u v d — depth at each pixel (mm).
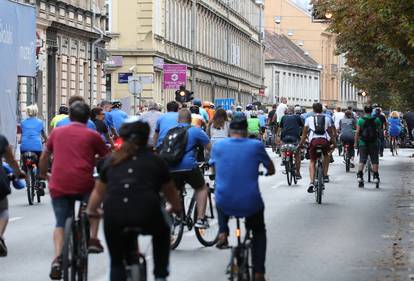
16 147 41500
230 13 170375
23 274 22953
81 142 20438
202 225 26672
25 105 71375
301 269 23984
